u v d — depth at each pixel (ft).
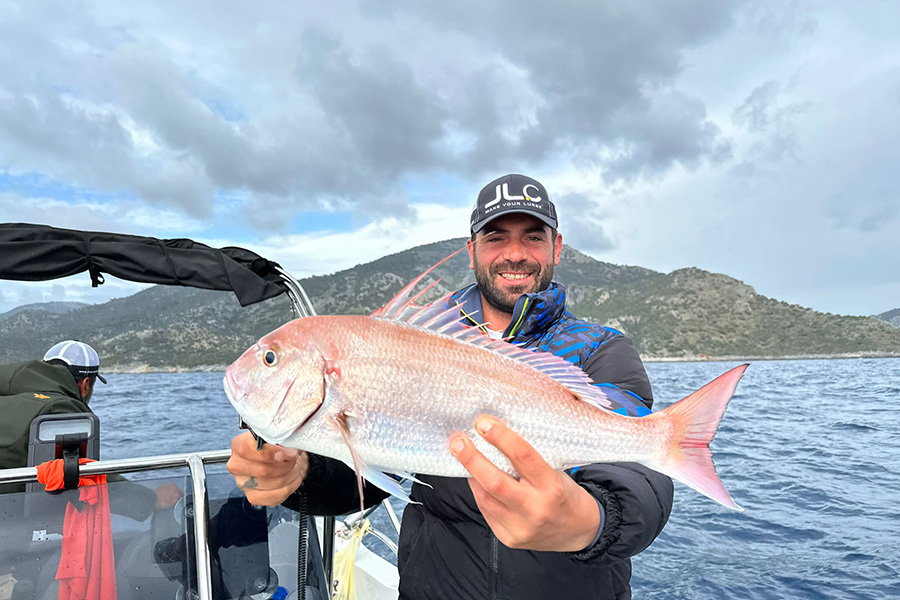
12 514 6.51
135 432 45.98
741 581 19.53
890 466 38.70
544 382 5.44
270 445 5.59
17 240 9.18
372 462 5.14
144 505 7.12
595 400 5.44
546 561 6.30
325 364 5.17
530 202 7.98
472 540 6.62
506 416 5.21
